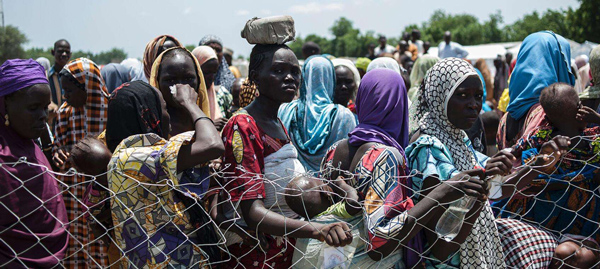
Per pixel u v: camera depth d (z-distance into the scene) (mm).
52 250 2357
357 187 2545
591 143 3230
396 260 2645
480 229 2682
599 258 3064
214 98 5199
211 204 2633
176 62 3080
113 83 6938
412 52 14211
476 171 2457
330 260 2553
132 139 2438
